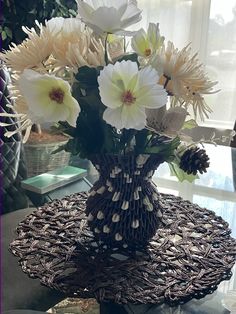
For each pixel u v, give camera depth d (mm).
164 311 490
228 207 797
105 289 493
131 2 513
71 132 536
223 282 525
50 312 500
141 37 528
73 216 674
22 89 479
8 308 498
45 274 519
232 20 1574
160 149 534
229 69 1609
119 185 542
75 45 500
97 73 495
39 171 940
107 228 554
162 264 546
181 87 524
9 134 588
